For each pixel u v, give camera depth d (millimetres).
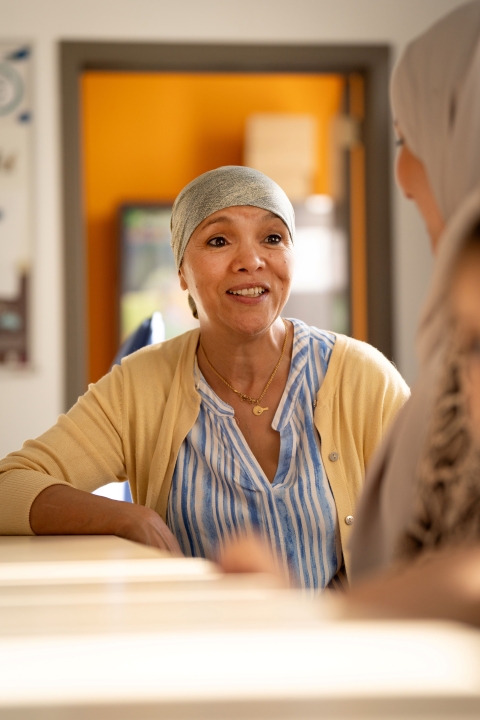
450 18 747
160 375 1509
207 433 1426
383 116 3656
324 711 250
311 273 4535
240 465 1388
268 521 1370
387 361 1521
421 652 295
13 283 3531
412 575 424
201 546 1391
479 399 527
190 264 1440
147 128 5055
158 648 318
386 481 728
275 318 1417
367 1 3611
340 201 3959
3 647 337
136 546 985
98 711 255
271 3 3564
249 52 3549
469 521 559
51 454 1390
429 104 754
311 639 321
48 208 3537
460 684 263
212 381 1467
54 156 3539
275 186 1450
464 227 574
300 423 1421
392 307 3646
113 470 1468
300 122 4738
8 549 990
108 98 5027
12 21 3506
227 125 5062
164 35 3529
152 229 4848
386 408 1438
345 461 1413
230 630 350
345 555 1352
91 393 1513
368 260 3754
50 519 1174
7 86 3516
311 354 1485
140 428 1471
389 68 3627
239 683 273
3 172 3523
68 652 318
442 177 748
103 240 5031
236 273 1379
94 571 737
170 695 265
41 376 3529
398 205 3674
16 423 3512
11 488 1246
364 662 287
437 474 594
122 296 4840
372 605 414
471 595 395
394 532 710
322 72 3684
